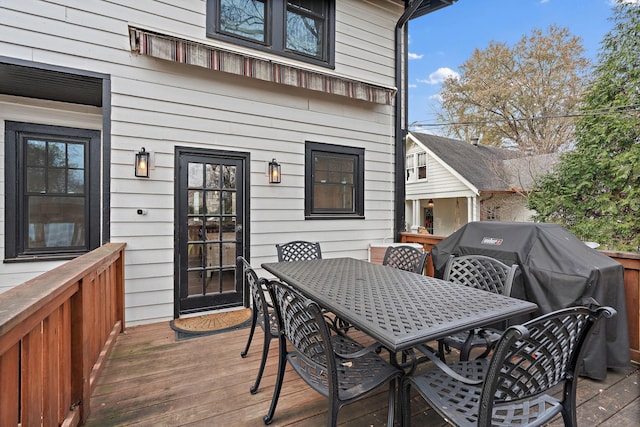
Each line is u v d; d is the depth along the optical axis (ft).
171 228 11.17
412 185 40.75
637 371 7.50
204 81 11.70
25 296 3.90
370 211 15.71
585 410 6.06
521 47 41.70
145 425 5.60
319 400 6.38
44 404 4.49
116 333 9.20
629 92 23.89
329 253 14.52
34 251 12.32
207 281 11.92
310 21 14.26
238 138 12.35
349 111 15.07
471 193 33.94
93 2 10.03
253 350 8.71
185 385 6.89
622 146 24.04
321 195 14.47
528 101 40.47
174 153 11.20
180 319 11.18
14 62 9.12
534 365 3.76
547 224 8.78
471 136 46.42
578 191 25.91
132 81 10.55
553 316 3.52
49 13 9.51
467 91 46.29
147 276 10.80
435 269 10.51
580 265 7.14
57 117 12.67
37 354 4.23
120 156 10.38
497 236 8.99
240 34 12.53
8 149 11.90
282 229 13.33
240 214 12.52
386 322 4.39
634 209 22.84
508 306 5.09
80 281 5.63
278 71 12.34
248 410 6.05
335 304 5.21
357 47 15.30
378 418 5.85
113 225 10.29
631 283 7.94
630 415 5.91
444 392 4.50
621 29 24.93
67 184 12.89
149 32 10.10
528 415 4.11
